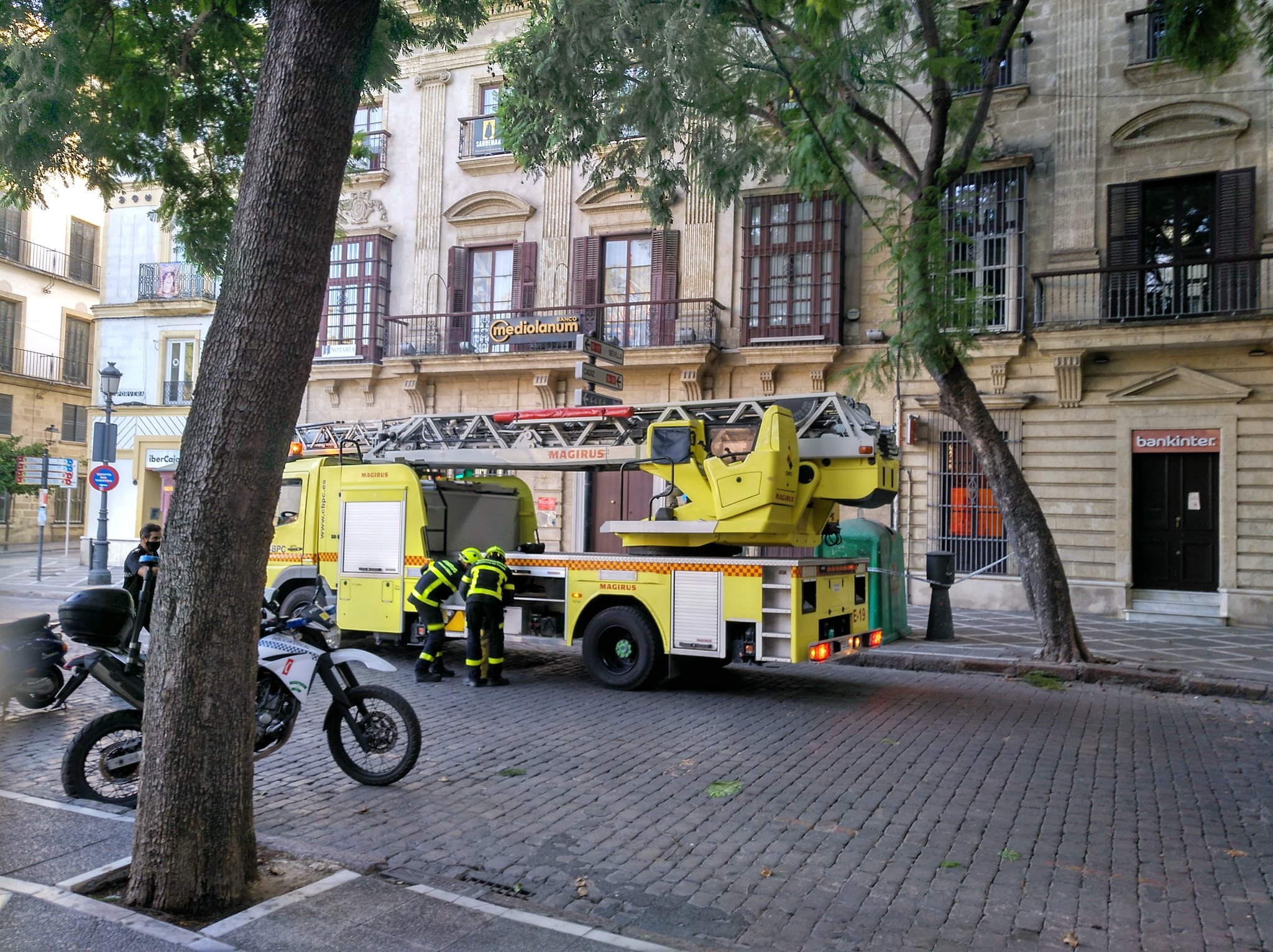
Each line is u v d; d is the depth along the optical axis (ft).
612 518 63.87
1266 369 48.75
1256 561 48.75
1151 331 49.16
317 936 11.70
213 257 34.50
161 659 12.63
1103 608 51.80
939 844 16.37
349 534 36.60
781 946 12.43
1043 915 13.48
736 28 38.37
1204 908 13.79
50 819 16.01
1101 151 53.06
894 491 31.07
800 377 59.21
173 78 30.58
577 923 12.51
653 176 40.83
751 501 29.37
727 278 61.77
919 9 34.65
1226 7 33.60
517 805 18.40
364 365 69.51
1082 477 52.70
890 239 35.40
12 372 121.70
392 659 37.65
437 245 70.49
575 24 32.32
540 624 33.24
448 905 12.83
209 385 12.62
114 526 85.05
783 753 22.76
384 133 71.87
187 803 12.40
